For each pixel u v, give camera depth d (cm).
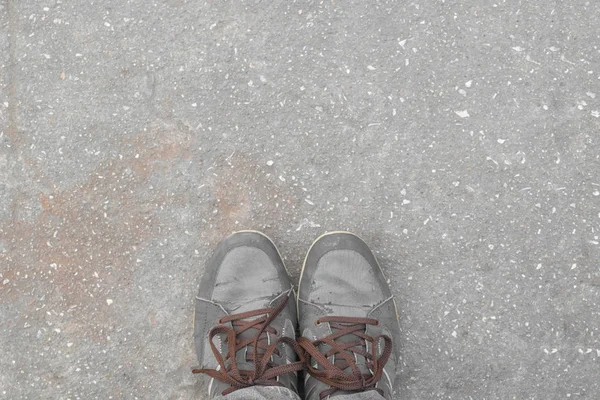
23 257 99
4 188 99
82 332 99
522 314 98
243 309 97
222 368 93
